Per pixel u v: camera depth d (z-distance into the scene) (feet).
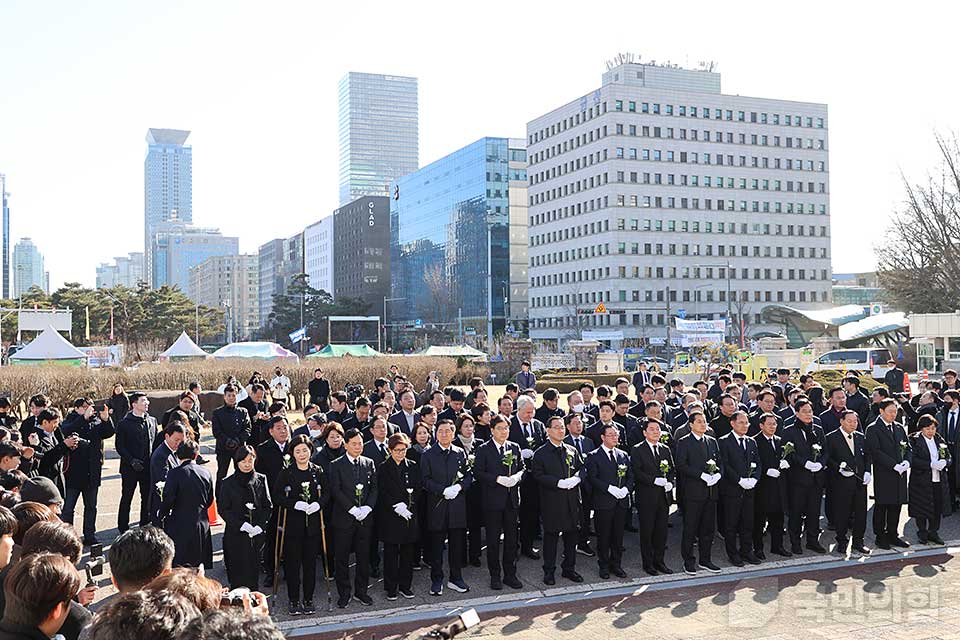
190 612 10.87
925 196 182.60
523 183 438.40
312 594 30.50
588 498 37.76
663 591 31.81
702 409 36.58
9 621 13.38
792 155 375.25
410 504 31.32
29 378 92.07
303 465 30.30
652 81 390.63
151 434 41.34
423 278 500.74
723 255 361.51
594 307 355.15
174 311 327.67
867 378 101.04
